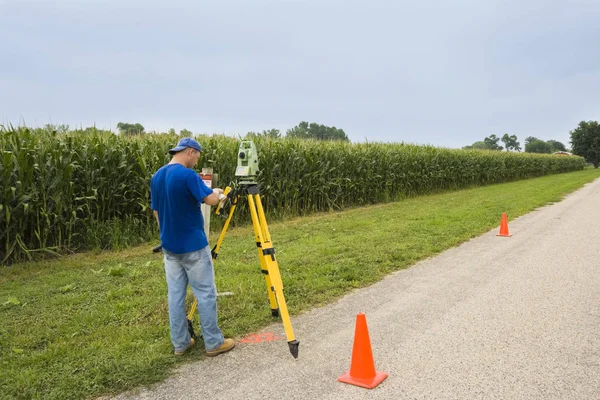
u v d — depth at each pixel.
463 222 10.94
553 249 7.88
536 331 4.16
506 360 3.56
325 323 4.46
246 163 3.98
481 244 8.48
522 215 12.65
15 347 3.95
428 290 5.54
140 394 3.13
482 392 3.07
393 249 7.71
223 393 3.12
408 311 4.78
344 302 5.12
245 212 11.09
